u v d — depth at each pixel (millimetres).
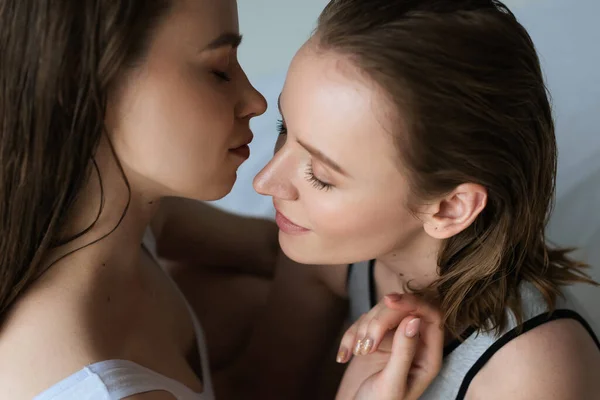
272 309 1023
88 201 643
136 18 564
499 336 761
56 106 566
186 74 619
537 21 1413
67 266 651
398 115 637
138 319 730
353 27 643
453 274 778
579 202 1187
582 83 1294
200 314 1036
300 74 663
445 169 675
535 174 734
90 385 585
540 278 796
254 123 1379
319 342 1003
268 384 989
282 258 1028
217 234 1077
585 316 903
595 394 760
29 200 607
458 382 791
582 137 1231
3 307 644
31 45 546
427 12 634
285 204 736
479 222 760
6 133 581
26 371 597
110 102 597
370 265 913
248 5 1605
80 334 617
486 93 648
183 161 652
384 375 753
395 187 686
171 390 670
